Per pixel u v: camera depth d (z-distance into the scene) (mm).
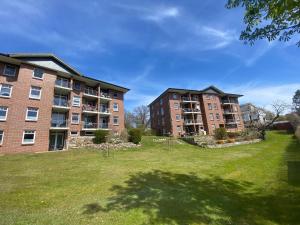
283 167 10477
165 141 26375
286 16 3922
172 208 5395
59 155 15867
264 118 47344
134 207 5426
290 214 4887
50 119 20812
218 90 43594
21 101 18750
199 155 16344
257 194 6582
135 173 9758
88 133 26359
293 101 48156
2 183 7602
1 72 18500
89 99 28594
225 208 5422
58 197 6152
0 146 16922
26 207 5281
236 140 24781
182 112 38375
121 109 31766
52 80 21922
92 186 7426
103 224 4406
